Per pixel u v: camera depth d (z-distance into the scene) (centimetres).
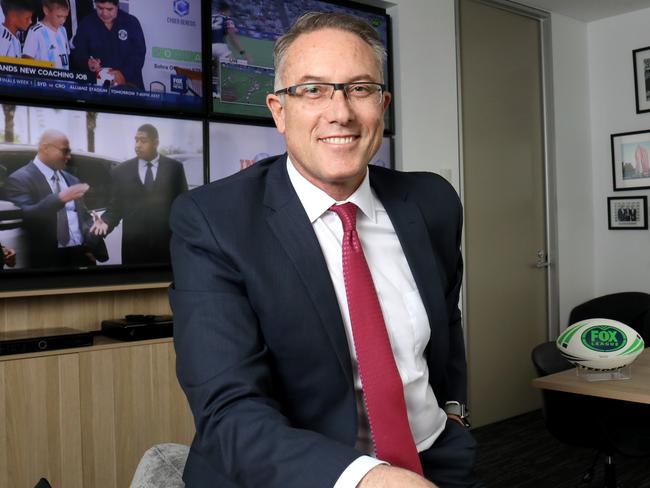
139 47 321
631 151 545
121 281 322
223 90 351
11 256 288
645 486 356
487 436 459
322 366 112
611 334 259
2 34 283
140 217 323
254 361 103
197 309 105
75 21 301
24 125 290
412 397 124
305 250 114
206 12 342
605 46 560
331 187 118
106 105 311
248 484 92
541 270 534
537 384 261
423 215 138
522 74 518
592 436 290
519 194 515
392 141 425
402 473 80
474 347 480
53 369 275
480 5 485
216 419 96
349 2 404
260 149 367
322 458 85
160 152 329
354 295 116
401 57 429
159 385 304
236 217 112
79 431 281
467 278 474
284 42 115
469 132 476
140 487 136
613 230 561
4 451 263
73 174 303
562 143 547
